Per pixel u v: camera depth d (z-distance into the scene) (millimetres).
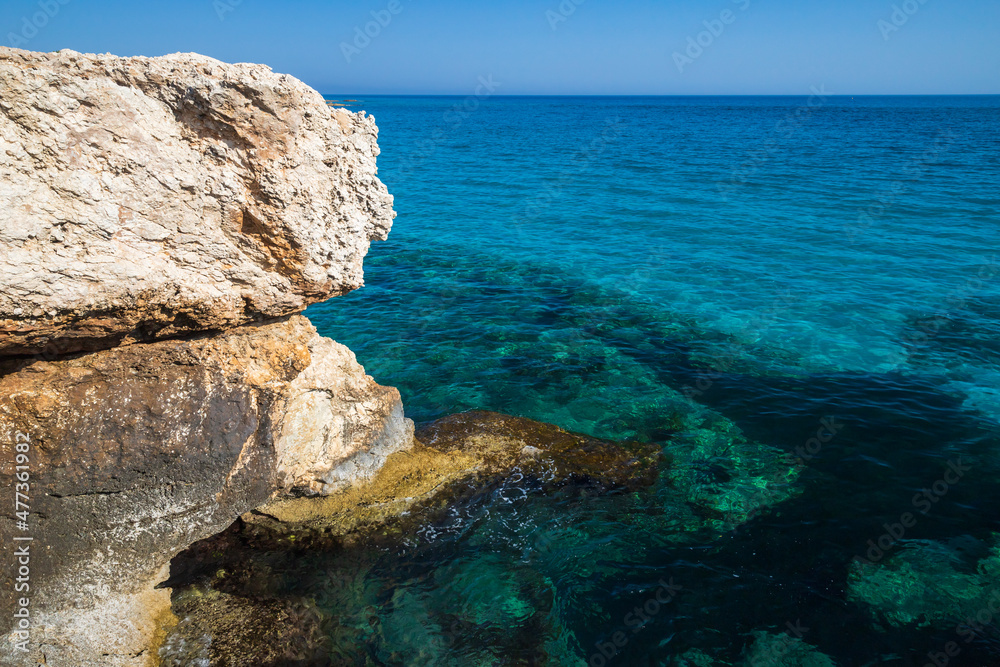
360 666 6973
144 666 6484
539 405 13109
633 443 11430
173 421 7160
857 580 8367
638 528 9359
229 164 6855
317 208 7395
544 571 8539
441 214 32312
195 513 7547
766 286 20859
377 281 21344
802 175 43281
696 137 77188
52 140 5719
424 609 7824
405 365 14883
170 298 6734
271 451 8023
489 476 9773
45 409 6500
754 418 12594
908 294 19766
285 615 7402
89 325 6336
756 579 8414
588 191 38438
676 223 29906
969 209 30859
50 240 5820
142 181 6320
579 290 20719
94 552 6891
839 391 13703
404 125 102438
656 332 17188
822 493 10188
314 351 8609
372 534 8742
